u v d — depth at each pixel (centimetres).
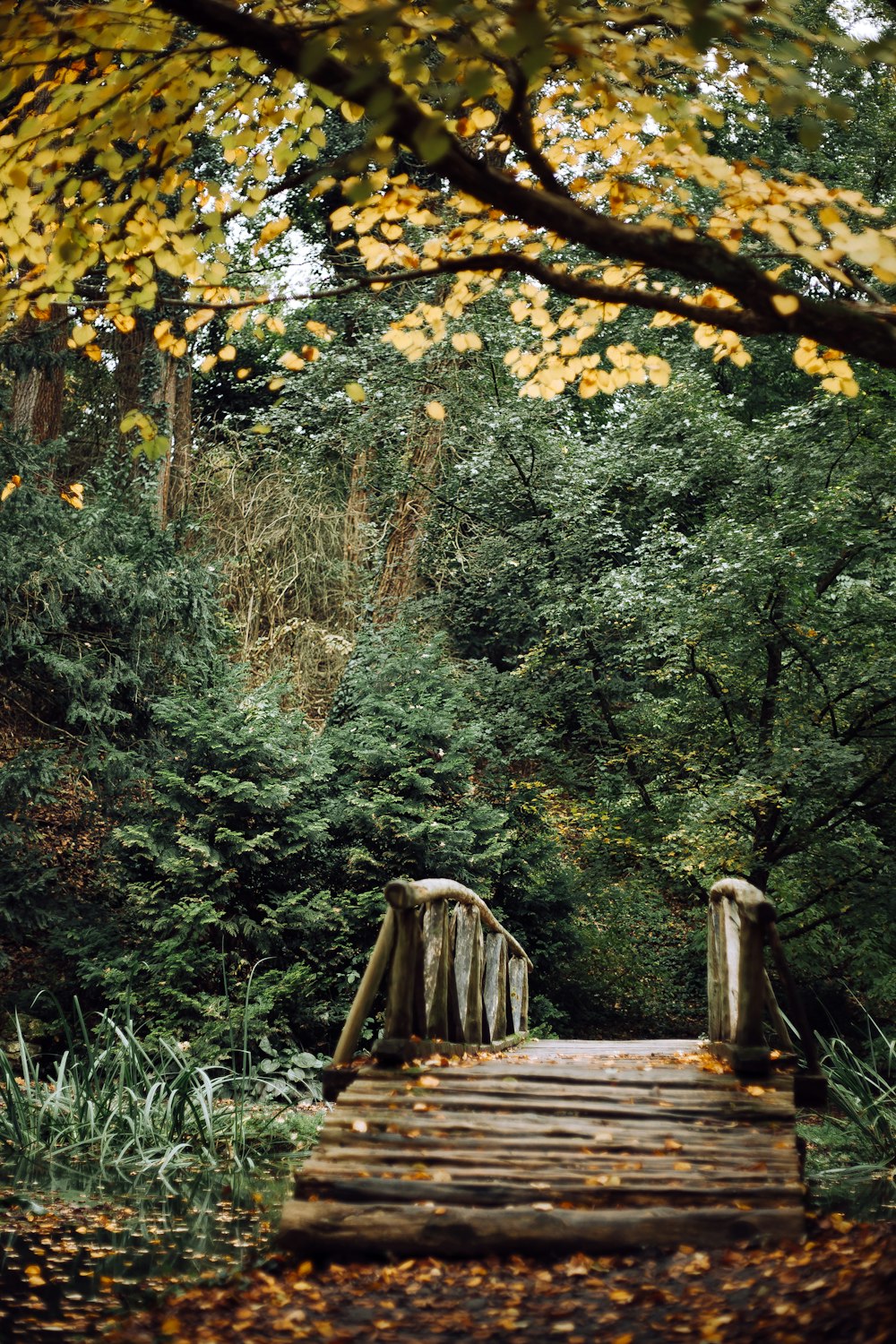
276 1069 1046
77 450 1920
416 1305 381
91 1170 700
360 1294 395
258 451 1939
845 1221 475
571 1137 491
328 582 1859
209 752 1210
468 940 712
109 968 1098
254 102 449
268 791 1178
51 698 1375
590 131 468
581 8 375
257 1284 414
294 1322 367
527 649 1789
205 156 1384
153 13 386
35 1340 391
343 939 1177
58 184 433
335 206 1767
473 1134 493
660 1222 427
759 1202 439
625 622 1366
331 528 1873
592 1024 1446
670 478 1421
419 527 1892
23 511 1284
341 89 328
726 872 1311
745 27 333
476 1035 709
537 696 1440
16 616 1285
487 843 1291
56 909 1229
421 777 1245
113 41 388
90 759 1309
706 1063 604
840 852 1253
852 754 1177
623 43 369
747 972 583
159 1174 687
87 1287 462
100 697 1327
